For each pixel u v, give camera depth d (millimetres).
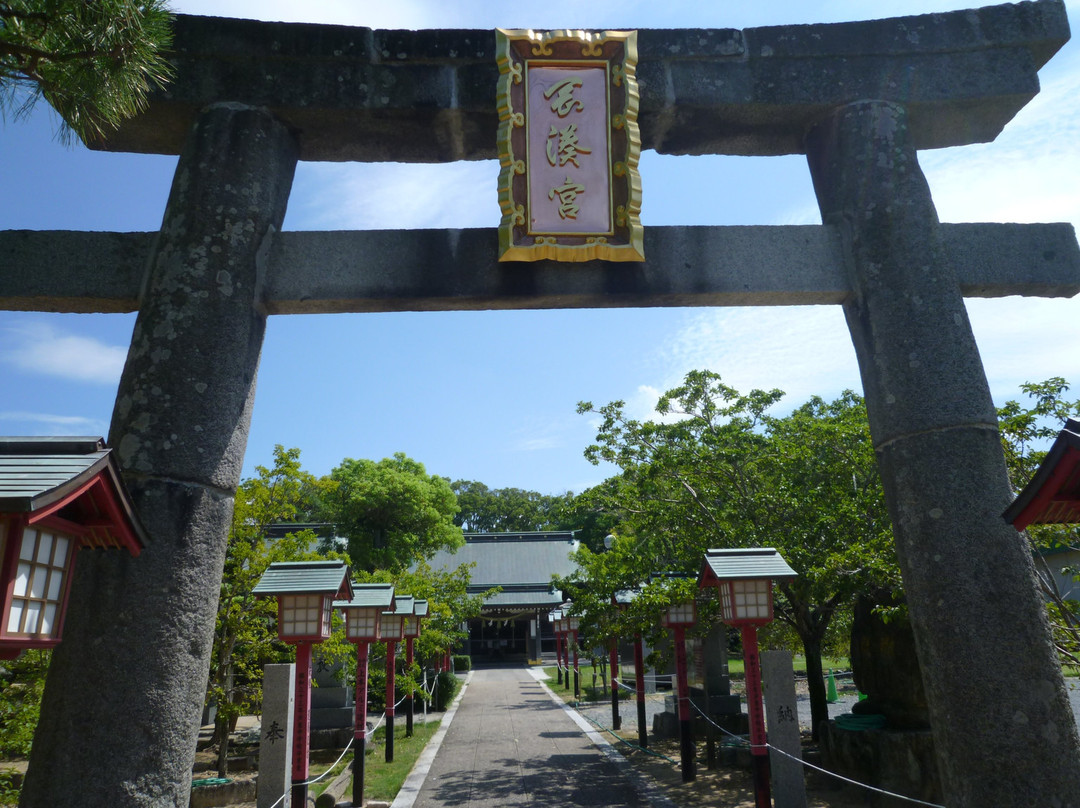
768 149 6559
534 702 21781
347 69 5867
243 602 11195
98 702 4273
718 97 6004
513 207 5551
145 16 4211
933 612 5020
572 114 5746
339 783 10461
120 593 4457
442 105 5875
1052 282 5773
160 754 4340
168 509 4668
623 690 23609
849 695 20719
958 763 4801
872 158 5891
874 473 10805
